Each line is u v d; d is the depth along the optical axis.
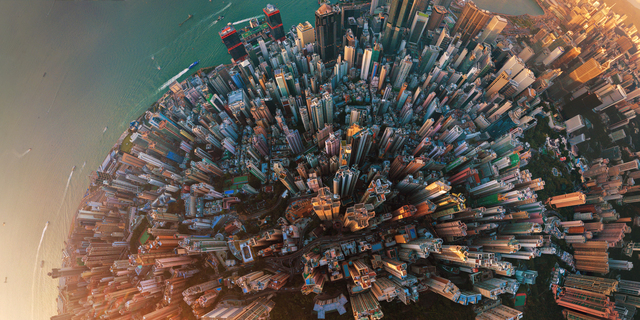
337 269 184.50
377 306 159.12
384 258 198.25
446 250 177.75
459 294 165.62
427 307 182.50
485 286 177.25
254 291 198.50
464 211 194.50
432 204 178.88
